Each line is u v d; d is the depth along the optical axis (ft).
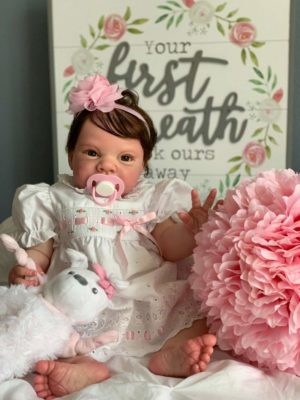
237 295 2.30
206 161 3.49
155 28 3.44
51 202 3.00
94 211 2.91
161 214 3.02
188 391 2.11
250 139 3.44
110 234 2.89
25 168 3.92
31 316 2.35
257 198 2.51
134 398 2.02
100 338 2.50
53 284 2.50
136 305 2.80
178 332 2.71
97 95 2.91
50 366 2.23
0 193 3.93
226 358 2.54
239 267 2.38
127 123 2.92
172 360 2.36
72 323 2.50
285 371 2.35
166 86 3.47
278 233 2.31
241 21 3.38
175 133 3.49
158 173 3.51
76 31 3.49
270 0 3.34
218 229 2.52
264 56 3.39
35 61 3.82
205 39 3.42
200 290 2.55
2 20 3.80
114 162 2.93
